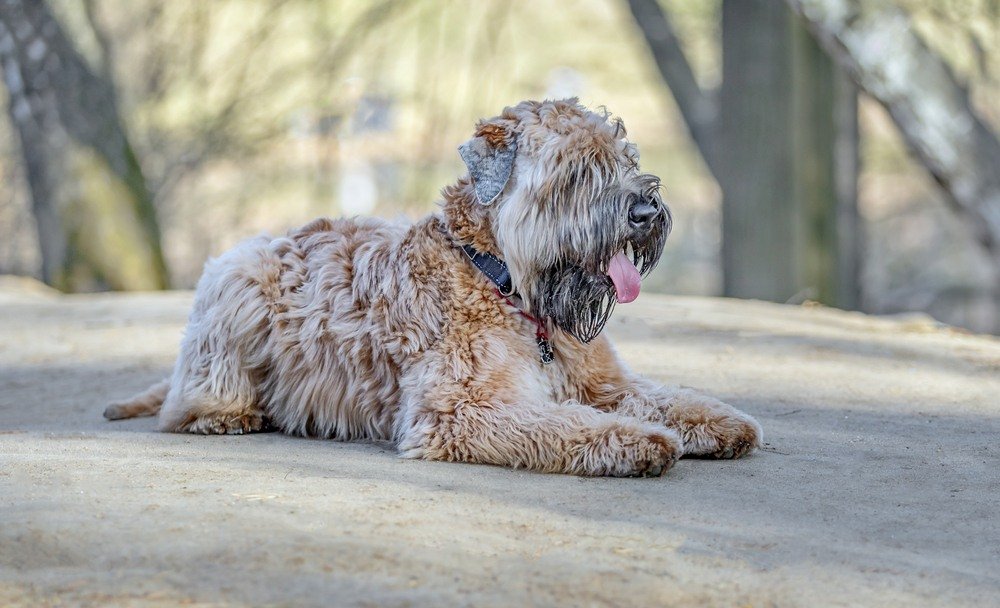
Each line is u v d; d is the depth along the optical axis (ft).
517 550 11.85
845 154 61.46
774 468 16.33
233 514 12.70
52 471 14.98
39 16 51.16
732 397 22.22
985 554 12.37
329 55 64.08
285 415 19.33
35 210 52.06
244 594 10.34
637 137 92.63
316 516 12.80
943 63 40.55
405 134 74.69
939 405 21.58
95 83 52.85
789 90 51.85
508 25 71.26
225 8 65.05
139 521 12.37
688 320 32.07
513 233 17.56
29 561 11.21
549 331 18.03
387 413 18.19
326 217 20.39
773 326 31.32
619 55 82.99
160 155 63.57
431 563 11.21
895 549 12.43
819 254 53.47
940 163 41.14
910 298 74.59
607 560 11.60
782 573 11.44
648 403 17.93
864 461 16.76
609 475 15.84
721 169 54.29
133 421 21.35
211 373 19.25
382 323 18.01
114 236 51.67
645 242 18.04
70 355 29.53
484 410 16.74
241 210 65.51
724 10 52.95
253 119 63.41
